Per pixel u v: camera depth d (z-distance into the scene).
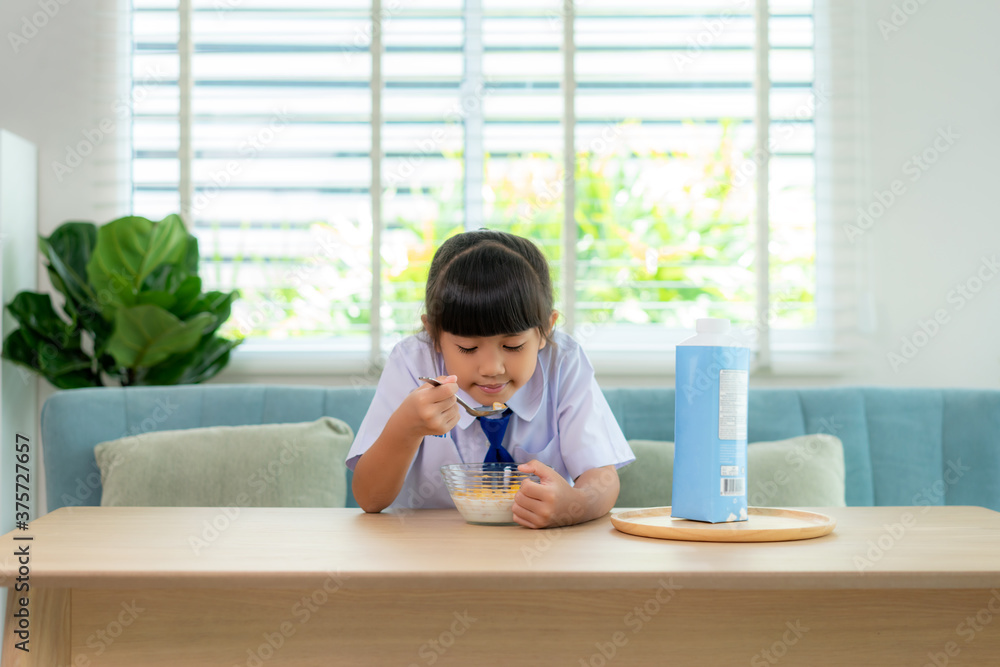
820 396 1.67
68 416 1.48
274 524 0.87
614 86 2.03
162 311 1.57
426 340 1.19
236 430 1.50
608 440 1.13
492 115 2.02
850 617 0.68
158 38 1.96
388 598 0.68
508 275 0.96
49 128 1.91
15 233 1.78
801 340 2.02
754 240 2.00
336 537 0.79
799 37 2.04
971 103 2.00
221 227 1.97
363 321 1.97
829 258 2.01
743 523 0.84
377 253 1.94
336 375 1.93
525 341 0.98
